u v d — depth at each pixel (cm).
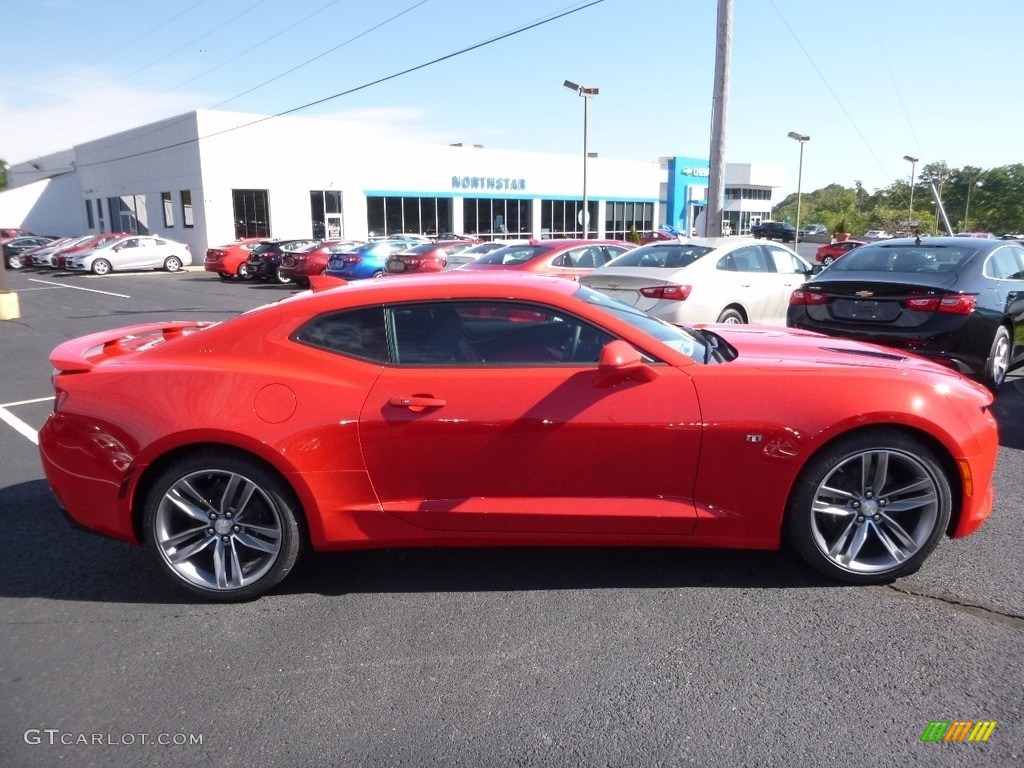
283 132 3522
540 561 385
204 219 3412
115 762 248
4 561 400
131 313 1630
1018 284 715
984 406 350
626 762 242
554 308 344
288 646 314
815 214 7362
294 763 246
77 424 342
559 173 4631
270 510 341
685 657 299
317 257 2252
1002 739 249
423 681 288
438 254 1855
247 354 343
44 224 5119
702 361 356
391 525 342
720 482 334
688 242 891
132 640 322
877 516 345
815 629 317
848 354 381
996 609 330
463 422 329
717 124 1364
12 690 288
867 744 247
